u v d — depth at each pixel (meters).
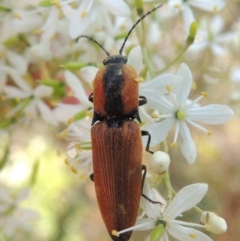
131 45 0.09
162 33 0.10
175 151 0.12
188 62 0.10
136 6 0.08
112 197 0.07
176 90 0.07
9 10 0.09
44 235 0.13
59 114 0.08
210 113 0.07
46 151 0.12
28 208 0.09
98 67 0.08
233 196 0.12
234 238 0.12
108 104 0.07
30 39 0.09
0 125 0.09
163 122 0.07
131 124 0.07
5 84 0.09
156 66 0.10
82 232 0.14
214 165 0.12
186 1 0.08
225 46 0.10
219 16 0.10
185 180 0.12
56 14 0.08
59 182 0.14
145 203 0.07
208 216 0.07
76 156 0.08
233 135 0.13
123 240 0.07
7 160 0.09
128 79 0.07
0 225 0.09
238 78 0.10
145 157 0.09
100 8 0.08
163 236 0.07
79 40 0.09
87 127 0.08
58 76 0.09
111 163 0.07
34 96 0.09
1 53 0.09
